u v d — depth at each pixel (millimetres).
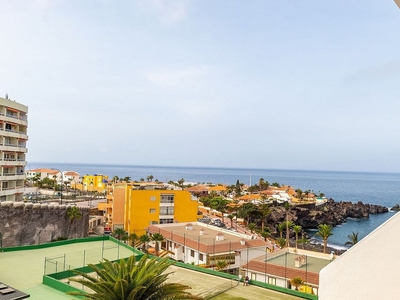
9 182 58219
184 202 66438
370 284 2355
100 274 16016
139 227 62812
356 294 2414
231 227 78562
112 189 78125
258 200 121438
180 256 45250
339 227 123875
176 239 46656
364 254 2418
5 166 57438
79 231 56156
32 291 24375
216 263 40062
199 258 41500
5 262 30906
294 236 102750
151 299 16047
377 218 144250
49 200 96688
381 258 2332
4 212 44125
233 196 143875
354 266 2453
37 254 34438
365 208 147875
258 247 44625
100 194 128625
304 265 34000
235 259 42000
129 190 66062
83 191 134250
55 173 157125
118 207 70312
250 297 25484
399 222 2287
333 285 2547
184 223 57125
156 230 52156
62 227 52125
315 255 38312
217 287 27812
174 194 65562
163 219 64562
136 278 15531
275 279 31953
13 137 58875
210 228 54375
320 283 2629
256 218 92688
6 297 15680
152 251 48750
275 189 166000
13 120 58125
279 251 39906
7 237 44156
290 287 30891
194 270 32844
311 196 151125
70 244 40094
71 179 153875
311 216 121750
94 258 34250
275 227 107625
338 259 2555
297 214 118938
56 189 131125
